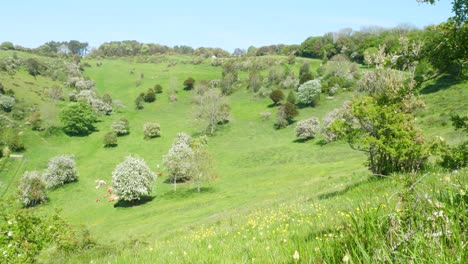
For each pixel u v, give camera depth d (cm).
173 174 6294
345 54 16162
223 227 1566
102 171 7931
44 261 1549
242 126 10725
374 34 15788
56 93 13962
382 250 193
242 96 14338
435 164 1331
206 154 6388
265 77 15475
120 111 13525
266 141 9181
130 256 713
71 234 1602
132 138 10319
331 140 7862
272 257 353
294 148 8106
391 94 915
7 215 1363
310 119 8738
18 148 9175
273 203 2814
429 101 7444
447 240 193
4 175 7731
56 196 6631
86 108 11088
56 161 7194
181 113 13312
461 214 203
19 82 14500
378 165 1864
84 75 19012
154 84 17412
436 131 5328
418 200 235
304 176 5441
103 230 4284
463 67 732
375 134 1848
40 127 10581
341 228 277
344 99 11231
